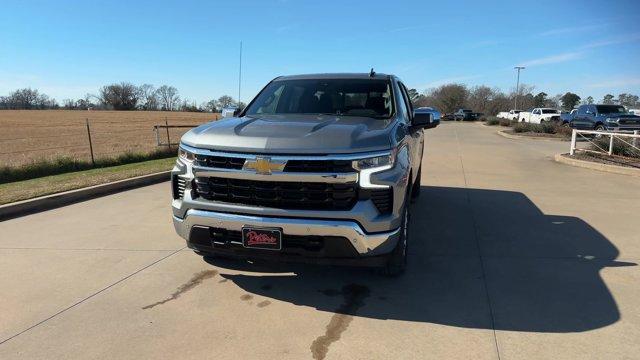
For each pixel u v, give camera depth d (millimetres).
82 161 11945
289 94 5203
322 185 3500
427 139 23547
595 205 7438
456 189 8805
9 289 4098
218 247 3826
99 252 5070
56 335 3328
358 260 3646
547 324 3488
